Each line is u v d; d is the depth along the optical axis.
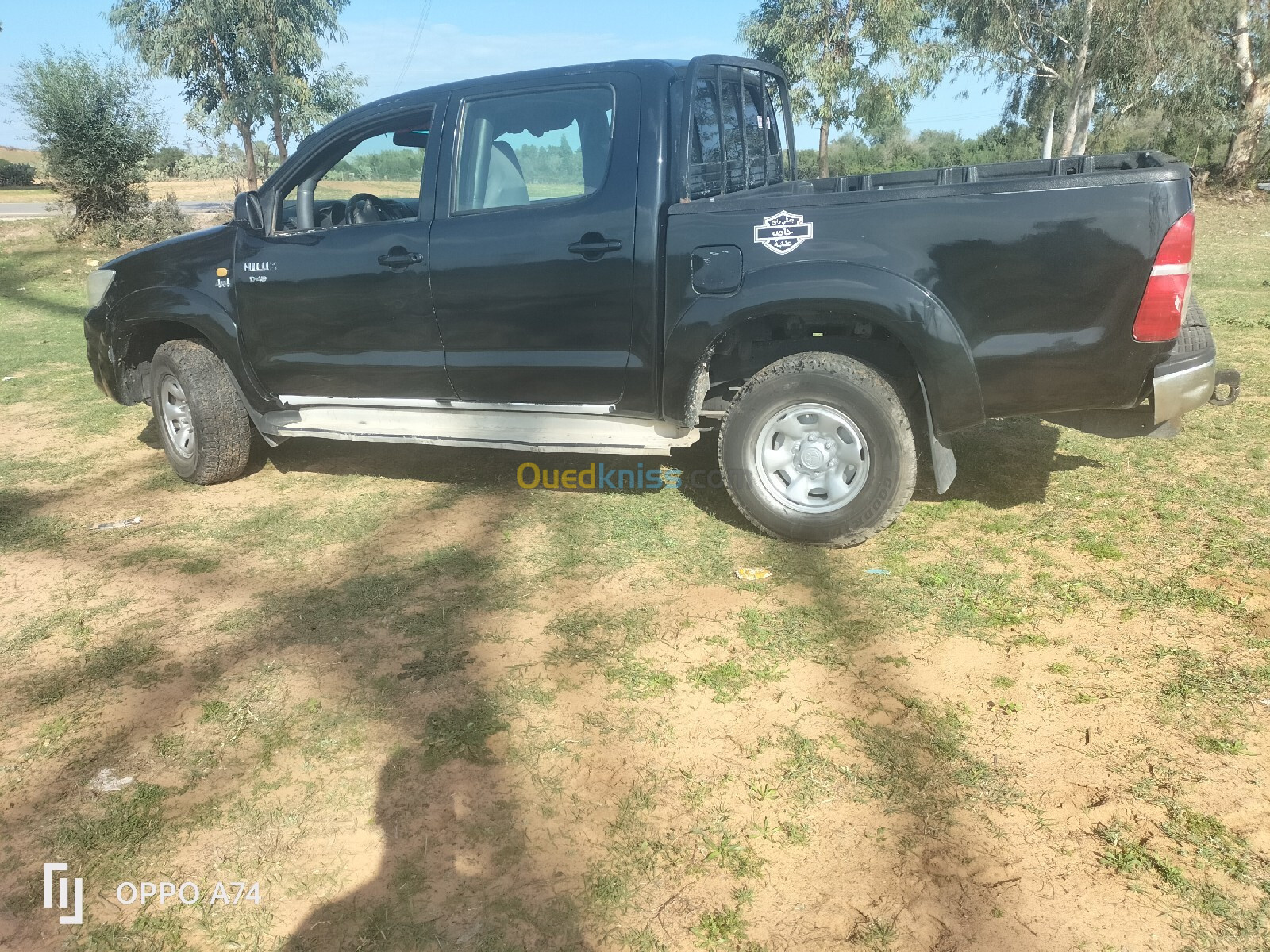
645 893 2.16
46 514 4.86
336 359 4.67
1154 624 3.22
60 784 2.66
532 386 4.29
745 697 2.91
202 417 5.01
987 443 5.21
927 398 3.57
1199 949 1.94
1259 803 2.35
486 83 4.25
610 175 3.95
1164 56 27.70
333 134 4.60
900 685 2.94
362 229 4.45
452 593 3.73
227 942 2.08
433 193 4.30
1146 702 2.78
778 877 2.19
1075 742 2.62
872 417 3.69
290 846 2.37
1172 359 3.34
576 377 4.17
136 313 5.14
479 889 2.20
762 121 5.20
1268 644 3.05
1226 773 2.46
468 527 4.42
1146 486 4.50
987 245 3.36
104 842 2.42
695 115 4.12
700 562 3.90
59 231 19.25
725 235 3.72
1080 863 2.19
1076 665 3.00
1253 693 2.79
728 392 4.27
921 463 4.92
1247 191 28.30
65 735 2.90
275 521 4.62
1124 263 3.21
